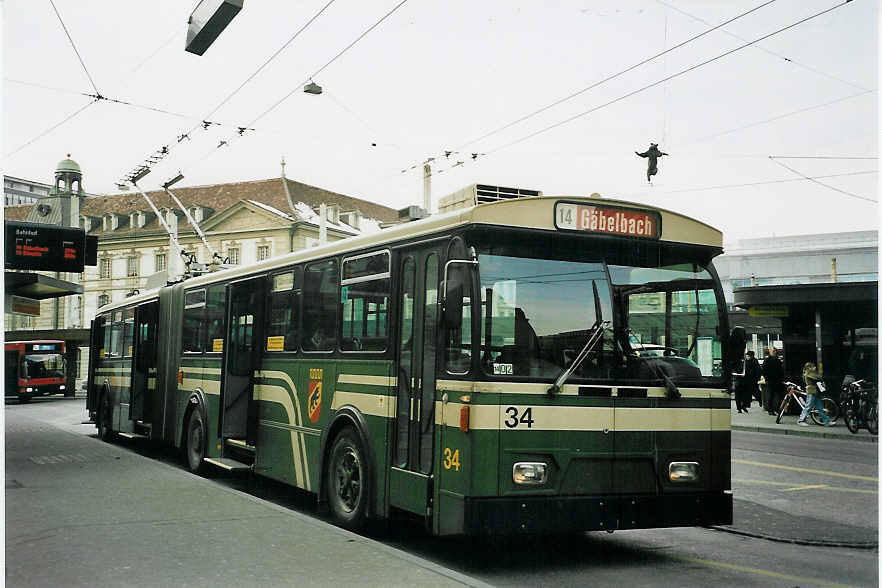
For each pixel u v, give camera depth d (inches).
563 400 263.9
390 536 323.0
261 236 2532.0
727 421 286.2
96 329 761.0
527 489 257.8
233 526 291.6
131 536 275.6
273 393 401.1
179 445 524.4
